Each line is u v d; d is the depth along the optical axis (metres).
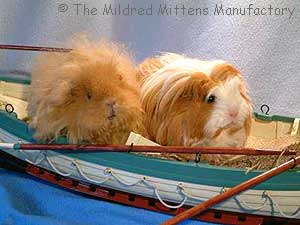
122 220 0.51
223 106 0.56
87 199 0.55
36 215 0.51
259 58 0.80
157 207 0.54
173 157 0.55
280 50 0.79
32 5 0.79
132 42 0.81
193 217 0.52
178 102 0.56
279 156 0.52
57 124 0.54
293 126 0.69
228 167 0.52
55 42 0.76
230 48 0.80
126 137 0.55
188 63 0.59
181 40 0.81
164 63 0.60
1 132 0.59
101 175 0.54
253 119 0.71
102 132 0.54
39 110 0.54
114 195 0.55
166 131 0.57
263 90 0.81
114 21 0.80
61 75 0.53
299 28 0.78
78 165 0.54
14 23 0.80
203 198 0.52
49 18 0.80
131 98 0.55
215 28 0.80
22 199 0.55
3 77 0.74
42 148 0.53
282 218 0.53
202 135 0.56
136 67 0.63
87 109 0.52
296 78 0.79
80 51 0.56
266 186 0.51
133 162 0.52
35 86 0.55
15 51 0.79
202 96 0.56
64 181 0.57
